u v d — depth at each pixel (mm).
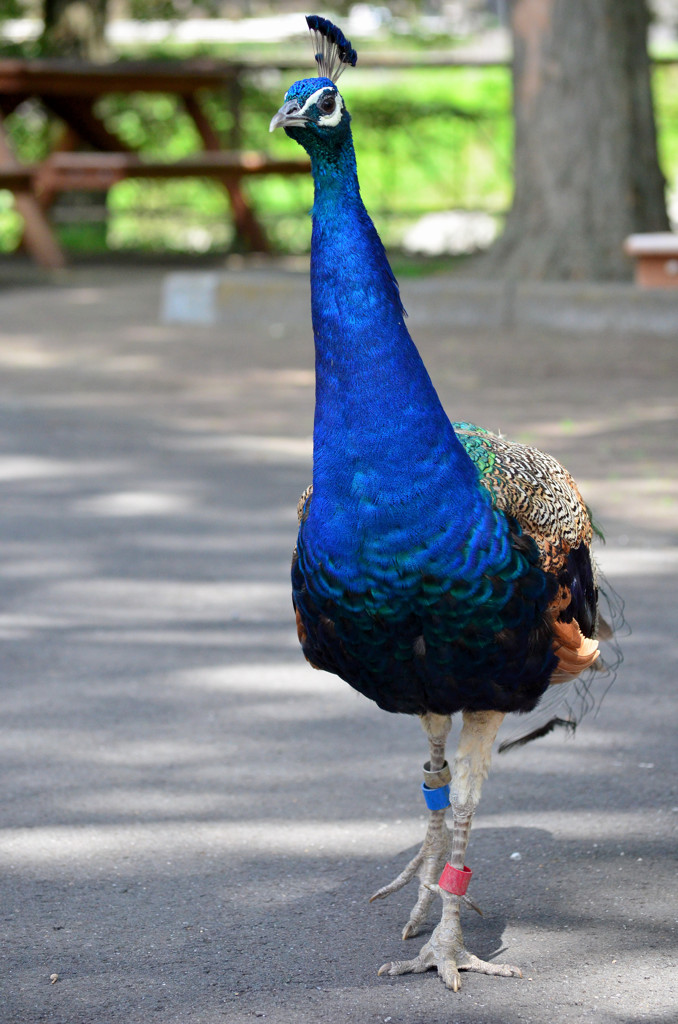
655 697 5531
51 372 12352
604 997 3570
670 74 23781
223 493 8539
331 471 3504
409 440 3443
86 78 18750
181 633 6312
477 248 21344
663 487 8273
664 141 23750
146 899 4102
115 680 5789
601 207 15016
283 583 6965
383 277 3520
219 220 23641
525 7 14992
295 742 5223
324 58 3711
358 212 3531
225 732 5309
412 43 26172
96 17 23750
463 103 24000
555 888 4152
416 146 23453
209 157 19531
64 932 3908
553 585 3584
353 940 3885
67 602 6707
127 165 18344
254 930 3934
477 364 12219
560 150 14984
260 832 4520
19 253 21672
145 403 11055
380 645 3561
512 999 3570
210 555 7375
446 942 3703
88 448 9656
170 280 15352
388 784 4871
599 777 4898
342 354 3490
